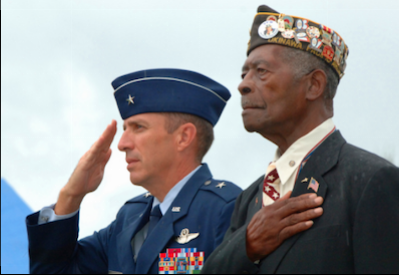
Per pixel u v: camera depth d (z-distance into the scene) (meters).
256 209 8.14
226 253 7.48
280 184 8.00
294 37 8.00
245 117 8.06
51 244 11.50
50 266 11.69
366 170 7.05
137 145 10.79
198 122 11.02
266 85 7.91
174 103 10.80
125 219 11.73
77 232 11.88
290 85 7.88
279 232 7.22
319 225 7.08
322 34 8.09
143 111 10.78
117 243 11.20
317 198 7.13
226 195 10.47
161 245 10.20
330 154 7.54
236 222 8.70
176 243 10.23
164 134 10.76
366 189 6.90
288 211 7.20
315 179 7.42
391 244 6.68
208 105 11.16
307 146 7.79
